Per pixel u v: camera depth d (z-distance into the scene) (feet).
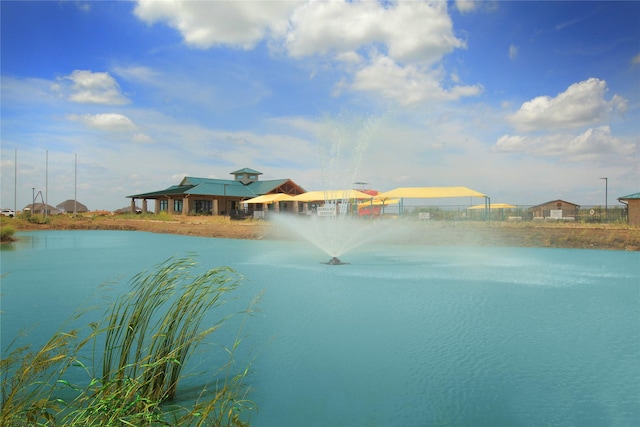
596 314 24.80
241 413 13.03
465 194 113.60
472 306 26.73
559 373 16.28
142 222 132.57
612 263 47.70
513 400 14.02
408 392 14.57
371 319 23.44
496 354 17.97
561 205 133.80
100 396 10.77
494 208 136.36
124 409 9.83
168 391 13.67
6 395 10.78
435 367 16.80
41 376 12.21
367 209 142.31
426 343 19.61
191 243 76.74
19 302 27.76
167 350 13.60
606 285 34.06
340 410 13.32
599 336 20.65
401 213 135.03
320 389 14.80
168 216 144.25
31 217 129.90
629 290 31.65
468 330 21.57
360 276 38.34
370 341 19.70
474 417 12.94
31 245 73.05
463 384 15.26
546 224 92.84
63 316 24.22
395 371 16.37
